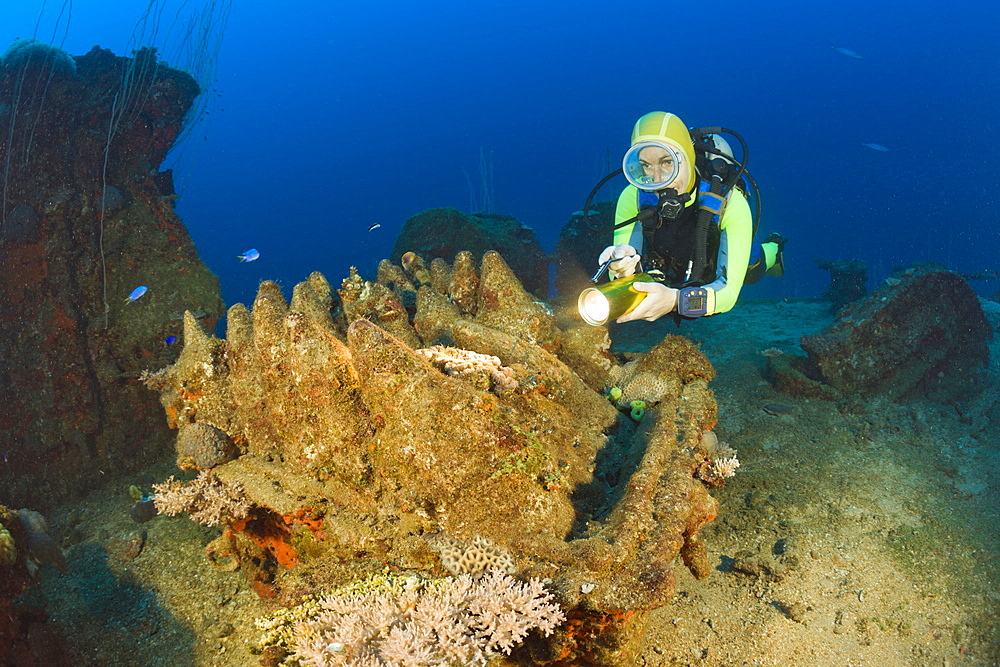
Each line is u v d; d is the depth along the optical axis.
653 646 3.67
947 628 3.74
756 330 8.82
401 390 2.98
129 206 6.63
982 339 6.94
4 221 5.97
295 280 54.84
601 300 2.96
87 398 6.19
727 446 4.61
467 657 2.61
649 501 2.98
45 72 6.24
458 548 2.84
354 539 3.01
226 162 101.44
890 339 6.52
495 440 2.94
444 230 9.63
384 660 2.70
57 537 5.47
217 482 3.50
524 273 9.54
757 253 3.72
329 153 105.62
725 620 3.84
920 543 4.42
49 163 6.18
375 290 4.40
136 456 6.46
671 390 4.02
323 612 3.04
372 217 83.88
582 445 3.58
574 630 2.69
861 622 3.80
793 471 5.42
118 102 6.57
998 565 4.17
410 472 2.99
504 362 3.81
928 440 5.79
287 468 3.37
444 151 105.50
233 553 4.00
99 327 6.29
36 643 3.50
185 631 4.11
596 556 2.63
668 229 3.42
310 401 3.25
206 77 7.82
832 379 6.60
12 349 6.01
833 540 4.50
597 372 4.43
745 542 4.57
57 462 6.11
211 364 3.90
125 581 4.66
